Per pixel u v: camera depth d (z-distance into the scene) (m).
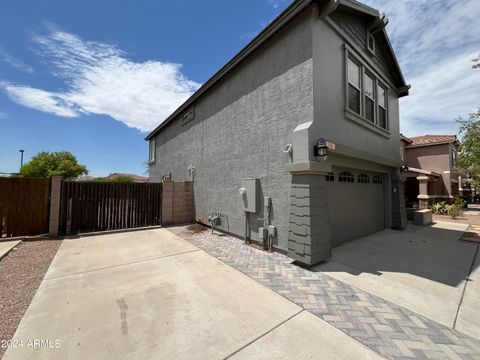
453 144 17.00
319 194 4.66
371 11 6.38
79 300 3.08
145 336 2.34
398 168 8.67
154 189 8.80
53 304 2.96
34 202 6.66
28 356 2.02
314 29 4.89
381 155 7.70
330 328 2.52
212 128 8.34
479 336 2.41
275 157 5.56
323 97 5.03
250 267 4.39
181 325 2.54
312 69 4.78
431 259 4.91
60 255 5.02
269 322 2.62
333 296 3.26
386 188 8.43
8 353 2.05
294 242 4.67
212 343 2.25
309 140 4.57
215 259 4.86
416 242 6.36
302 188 4.62
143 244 6.05
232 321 2.63
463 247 5.88
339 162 5.69
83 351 2.11
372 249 5.62
